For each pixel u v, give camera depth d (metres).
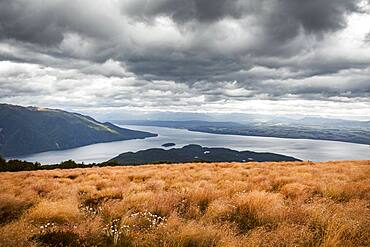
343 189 11.21
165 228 6.74
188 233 6.32
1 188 13.90
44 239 6.39
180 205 9.80
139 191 12.52
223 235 6.32
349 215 7.61
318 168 20.58
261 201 8.95
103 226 7.38
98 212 9.20
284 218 7.62
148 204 9.33
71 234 6.59
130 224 7.51
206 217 8.09
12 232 6.21
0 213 9.08
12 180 18.45
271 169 21.03
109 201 10.34
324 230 6.66
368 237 6.18
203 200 10.35
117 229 7.19
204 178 16.86
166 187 13.88
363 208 8.30
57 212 8.37
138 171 21.86
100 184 15.31
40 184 15.02
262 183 13.69
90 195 12.31
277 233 6.38
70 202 10.15
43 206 8.80
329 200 9.55
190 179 16.30
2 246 5.65
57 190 13.37
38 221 8.02
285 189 11.92
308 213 7.75
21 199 10.65
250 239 5.96
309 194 10.85
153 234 6.49
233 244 5.78
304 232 6.20
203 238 6.25
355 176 15.27
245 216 8.35
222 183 13.82
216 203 9.12
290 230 6.33
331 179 14.33
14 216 9.07
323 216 7.39
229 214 8.31
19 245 5.72
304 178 14.81
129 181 16.91
